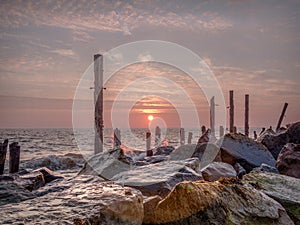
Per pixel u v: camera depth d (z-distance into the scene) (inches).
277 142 308.5
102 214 76.1
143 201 94.3
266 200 101.9
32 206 78.9
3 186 113.0
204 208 87.7
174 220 87.4
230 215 89.9
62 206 78.8
